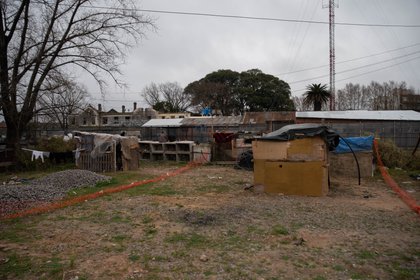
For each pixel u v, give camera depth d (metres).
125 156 14.67
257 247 4.81
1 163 14.42
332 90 39.97
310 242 5.04
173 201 8.03
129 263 4.23
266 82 59.12
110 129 36.56
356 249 4.74
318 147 8.54
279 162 8.87
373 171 12.65
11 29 15.98
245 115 35.19
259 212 6.88
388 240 5.13
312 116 32.69
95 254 4.55
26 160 15.13
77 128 41.44
